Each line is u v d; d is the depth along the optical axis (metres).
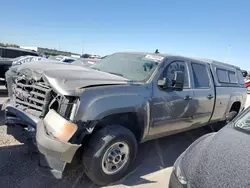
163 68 3.90
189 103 4.28
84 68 3.73
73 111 2.71
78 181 3.16
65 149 2.57
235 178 1.87
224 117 5.78
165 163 4.12
